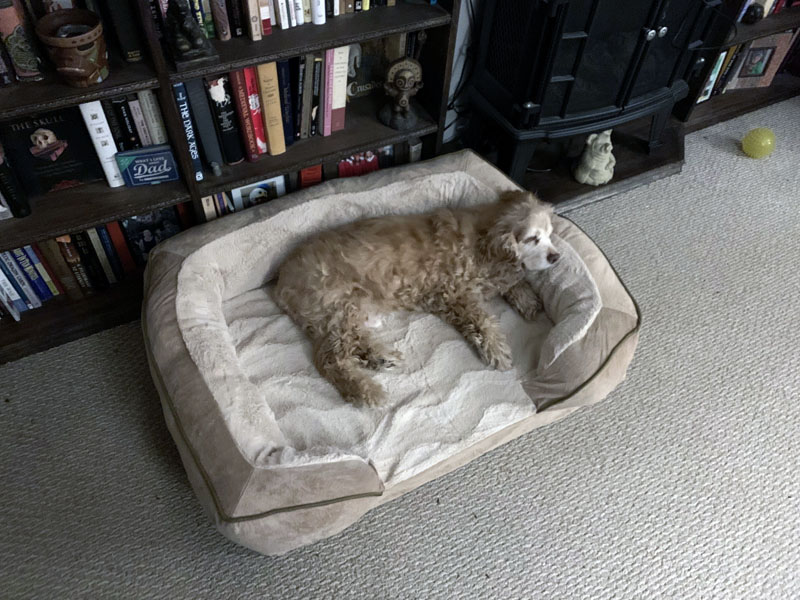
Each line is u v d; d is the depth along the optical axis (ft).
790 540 4.61
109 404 5.01
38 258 5.12
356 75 6.04
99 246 5.32
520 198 5.16
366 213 5.68
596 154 6.72
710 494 4.81
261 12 4.67
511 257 4.95
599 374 4.66
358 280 4.98
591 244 5.38
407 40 5.64
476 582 4.27
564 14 5.09
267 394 4.76
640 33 5.65
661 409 5.30
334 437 4.55
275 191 5.94
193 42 4.38
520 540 4.49
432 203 5.86
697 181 7.47
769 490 4.86
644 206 7.09
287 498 3.83
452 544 4.43
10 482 4.53
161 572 4.18
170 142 4.96
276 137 5.39
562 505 4.68
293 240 5.46
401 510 4.58
